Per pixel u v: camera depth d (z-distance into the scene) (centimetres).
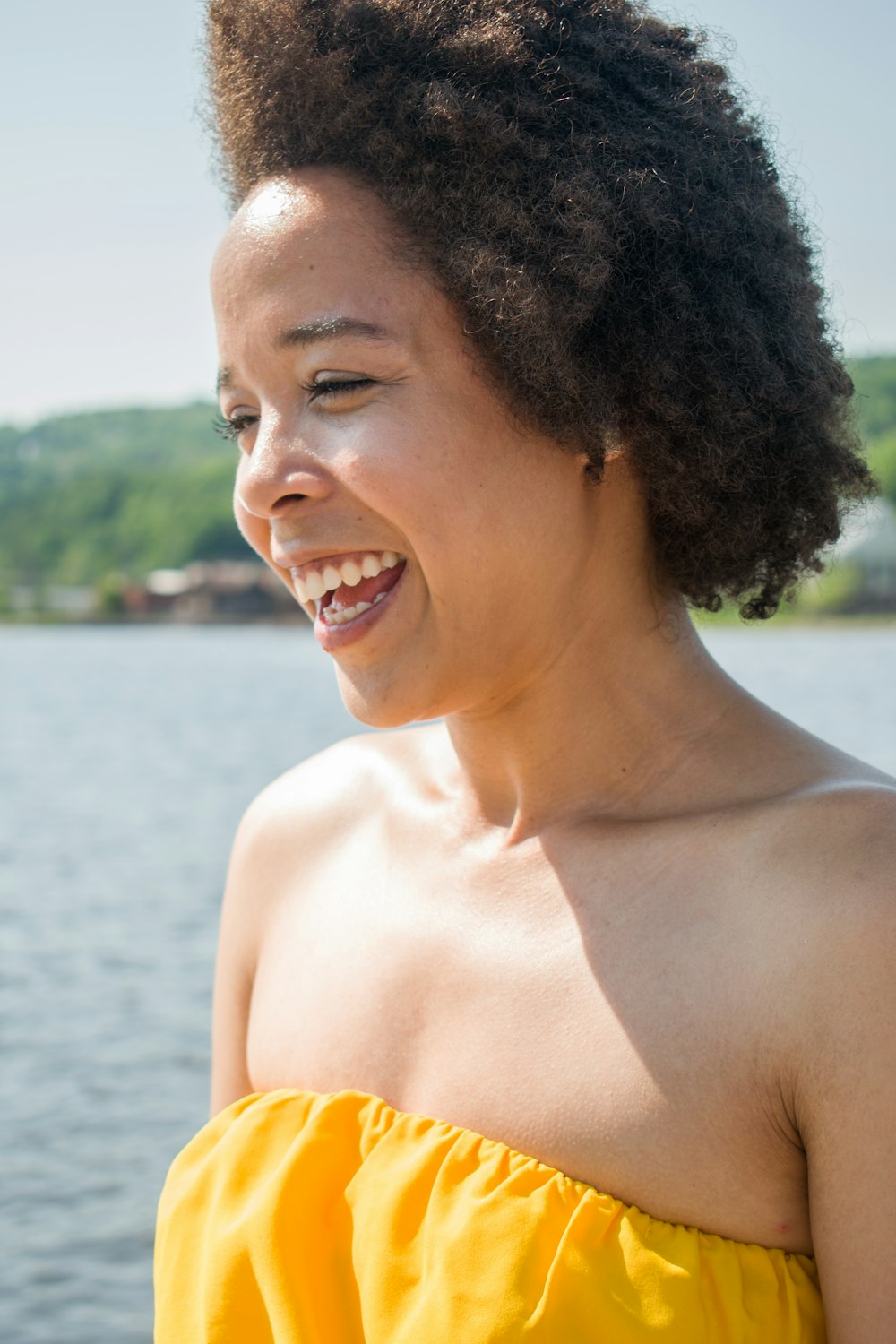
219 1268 144
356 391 140
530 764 154
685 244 144
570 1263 128
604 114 144
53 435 12562
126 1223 557
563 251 139
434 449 138
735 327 145
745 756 148
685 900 138
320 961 165
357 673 145
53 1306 498
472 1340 127
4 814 1500
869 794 135
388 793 174
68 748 2073
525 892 150
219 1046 186
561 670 150
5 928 994
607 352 143
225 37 153
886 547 3897
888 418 3991
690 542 153
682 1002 134
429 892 159
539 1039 141
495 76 142
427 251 140
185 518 9238
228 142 155
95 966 899
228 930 186
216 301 148
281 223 143
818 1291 130
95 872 1197
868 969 126
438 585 140
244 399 150
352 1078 154
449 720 161
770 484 153
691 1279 127
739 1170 130
